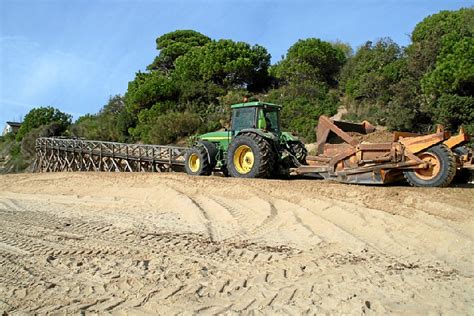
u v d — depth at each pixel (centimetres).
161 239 641
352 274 459
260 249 573
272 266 495
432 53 1983
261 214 778
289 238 638
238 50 3133
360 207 708
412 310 362
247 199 880
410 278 445
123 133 3045
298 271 474
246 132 1036
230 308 376
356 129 955
